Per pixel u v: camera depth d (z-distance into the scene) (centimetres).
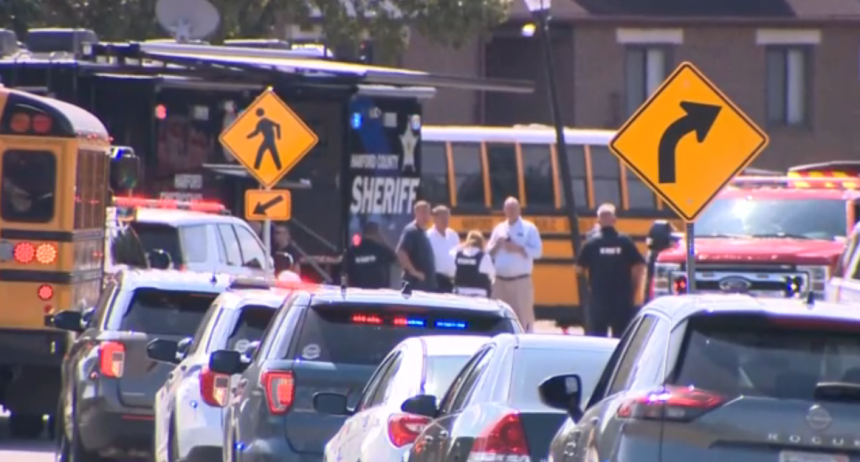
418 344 4012
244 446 4184
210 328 5047
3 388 6712
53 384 6656
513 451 3278
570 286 12875
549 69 11469
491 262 9769
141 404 5384
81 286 6750
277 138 8162
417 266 9388
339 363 4159
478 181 12862
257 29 14138
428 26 14538
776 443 2653
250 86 9112
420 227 9394
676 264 7888
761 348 2761
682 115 5403
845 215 8281
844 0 18175
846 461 2642
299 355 4172
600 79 17525
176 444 4822
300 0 14300
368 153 9575
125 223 7725
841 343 2767
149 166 8894
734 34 17788
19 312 6588
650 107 5409
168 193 8969
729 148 5409
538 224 12888
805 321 2773
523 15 17300
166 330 5478
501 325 4281
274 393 4122
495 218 12825
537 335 3722
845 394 2686
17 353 6575
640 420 2708
